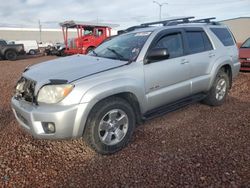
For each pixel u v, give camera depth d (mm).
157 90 4387
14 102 3936
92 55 4781
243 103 6176
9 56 22406
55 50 27172
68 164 3590
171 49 4672
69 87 3404
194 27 5324
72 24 20719
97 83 3574
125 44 4633
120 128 3949
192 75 5023
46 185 3121
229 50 5992
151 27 4977
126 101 3959
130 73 3955
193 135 4402
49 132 3479
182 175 3236
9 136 4457
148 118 4352
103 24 21438
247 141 4121
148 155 3770
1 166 3518
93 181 3186
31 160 3691
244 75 9539
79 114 3424
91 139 3652
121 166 3506
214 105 5855
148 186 3053
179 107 4922
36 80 3617
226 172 3264
